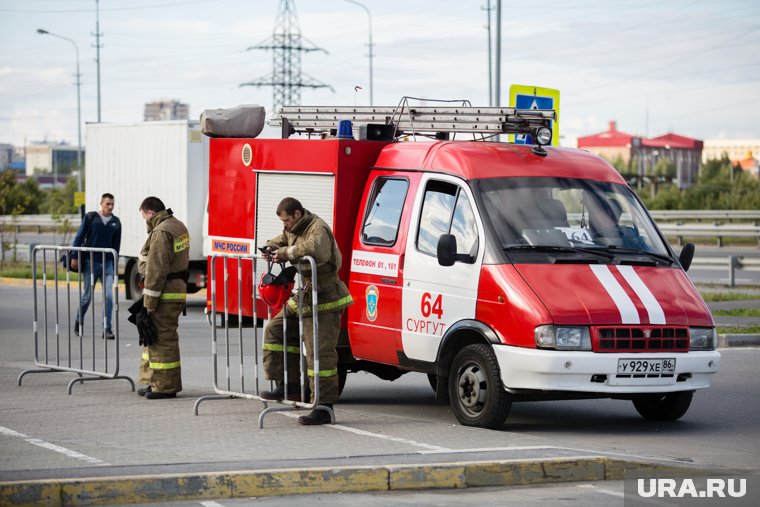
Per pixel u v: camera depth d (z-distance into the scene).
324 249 12.98
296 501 9.63
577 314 12.53
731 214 65.38
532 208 13.63
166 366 14.88
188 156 28.62
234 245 16.56
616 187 14.42
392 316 14.23
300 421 12.95
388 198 14.63
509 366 12.65
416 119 15.98
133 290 31.31
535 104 22.08
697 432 13.45
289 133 17.97
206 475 9.68
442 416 14.30
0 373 17.42
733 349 21.91
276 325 13.74
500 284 12.87
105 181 32.16
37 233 72.69
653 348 12.79
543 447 11.40
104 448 11.21
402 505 9.55
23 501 9.14
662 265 13.74
